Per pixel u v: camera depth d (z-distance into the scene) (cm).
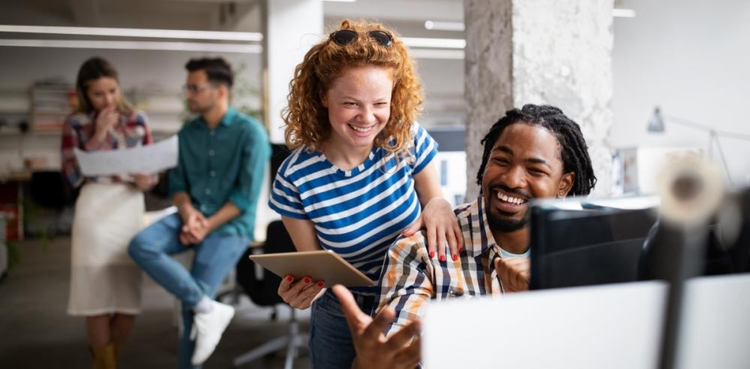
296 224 163
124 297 338
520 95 224
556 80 229
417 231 136
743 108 675
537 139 123
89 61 332
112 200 332
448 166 283
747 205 67
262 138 330
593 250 75
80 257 331
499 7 229
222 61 330
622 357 57
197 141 330
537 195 124
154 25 1090
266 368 396
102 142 333
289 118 156
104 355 338
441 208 139
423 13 972
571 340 57
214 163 329
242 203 325
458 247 131
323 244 164
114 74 334
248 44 1245
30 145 1154
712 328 57
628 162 374
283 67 729
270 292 370
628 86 859
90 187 334
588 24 231
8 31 1091
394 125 154
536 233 76
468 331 56
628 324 57
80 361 414
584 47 231
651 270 74
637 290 57
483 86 241
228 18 998
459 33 1181
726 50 697
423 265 129
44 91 1138
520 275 106
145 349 439
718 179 44
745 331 57
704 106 728
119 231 332
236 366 397
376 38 140
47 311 545
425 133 170
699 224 45
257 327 488
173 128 1230
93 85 329
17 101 1153
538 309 56
